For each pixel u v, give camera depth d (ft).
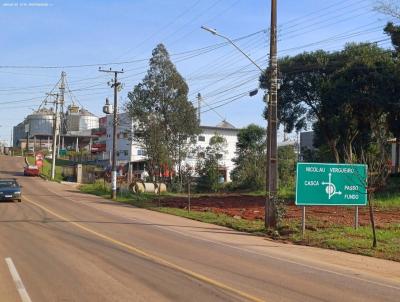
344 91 150.30
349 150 168.96
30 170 254.88
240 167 209.87
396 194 131.23
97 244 51.44
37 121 491.72
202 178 205.87
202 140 304.71
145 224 77.25
